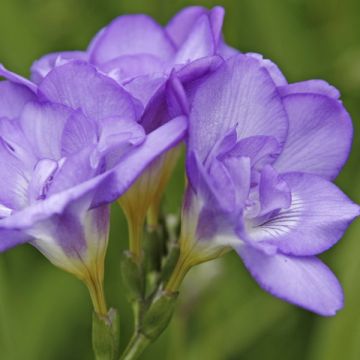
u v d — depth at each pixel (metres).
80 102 0.45
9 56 0.58
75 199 0.43
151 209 0.49
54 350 0.55
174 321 0.53
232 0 0.58
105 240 0.46
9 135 0.46
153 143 0.44
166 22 0.59
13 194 0.45
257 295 0.57
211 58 0.45
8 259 0.56
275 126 0.46
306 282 0.44
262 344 0.56
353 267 0.53
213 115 0.45
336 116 0.46
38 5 0.59
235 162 0.44
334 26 0.59
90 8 0.59
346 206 0.45
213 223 0.45
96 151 0.44
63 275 0.56
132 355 0.47
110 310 0.47
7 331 0.54
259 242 0.45
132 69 0.47
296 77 0.58
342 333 0.52
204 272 0.53
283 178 0.46
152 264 0.49
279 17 0.58
